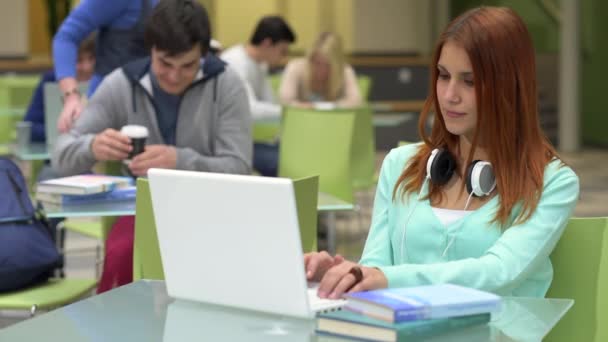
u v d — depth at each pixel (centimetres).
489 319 229
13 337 226
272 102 898
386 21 1775
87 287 444
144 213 347
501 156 280
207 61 477
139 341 222
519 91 279
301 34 1756
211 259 245
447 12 1777
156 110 473
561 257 293
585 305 290
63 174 468
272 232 231
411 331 219
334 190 623
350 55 1767
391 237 304
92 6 537
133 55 539
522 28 277
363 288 247
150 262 351
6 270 419
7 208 425
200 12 449
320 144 632
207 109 475
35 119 713
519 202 279
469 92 276
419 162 300
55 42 546
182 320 238
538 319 232
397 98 1641
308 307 232
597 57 1495
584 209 987
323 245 802
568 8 1457
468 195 289
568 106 1477
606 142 1495
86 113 473
